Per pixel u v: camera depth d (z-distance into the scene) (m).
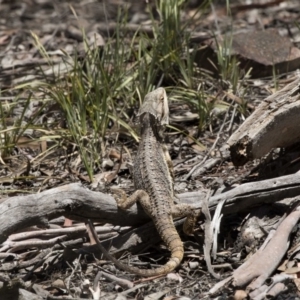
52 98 12.59
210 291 8.21
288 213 9.30
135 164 9.55
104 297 8.27
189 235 9.38
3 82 14.09
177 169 11.28
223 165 11.23
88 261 8.96
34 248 9.20
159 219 8.84
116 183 10.98
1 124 12.38
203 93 12.52
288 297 8.16
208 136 12.23
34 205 8.34
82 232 9.16
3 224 8.18
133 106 12.64
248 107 12.66
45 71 14.33
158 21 17.50
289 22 17.52
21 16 19.48
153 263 9.05
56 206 8.44
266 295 8.10
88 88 12.69
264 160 10.59
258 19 17.83
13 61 15.13
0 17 19.52
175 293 8.39
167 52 13.42
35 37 14.24
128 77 13.05
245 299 8.08
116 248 9.01
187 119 12.59
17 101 12.98
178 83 13.20
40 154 11.46
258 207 9.57
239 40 14.53
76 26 17.86
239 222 9.61
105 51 13.50
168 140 12.17
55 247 9.03
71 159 11.62
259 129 9.41
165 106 9.89
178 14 13.97
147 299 8.22
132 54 13.93
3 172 11.43
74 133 11.44
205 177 10.91
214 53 13.91
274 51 14.32
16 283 7.99
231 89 13.16
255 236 9.16
